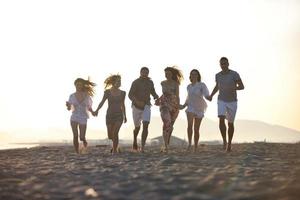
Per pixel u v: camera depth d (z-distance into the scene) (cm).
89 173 678
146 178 590
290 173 616
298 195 457
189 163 773
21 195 503
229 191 483
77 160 914
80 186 556
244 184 522
